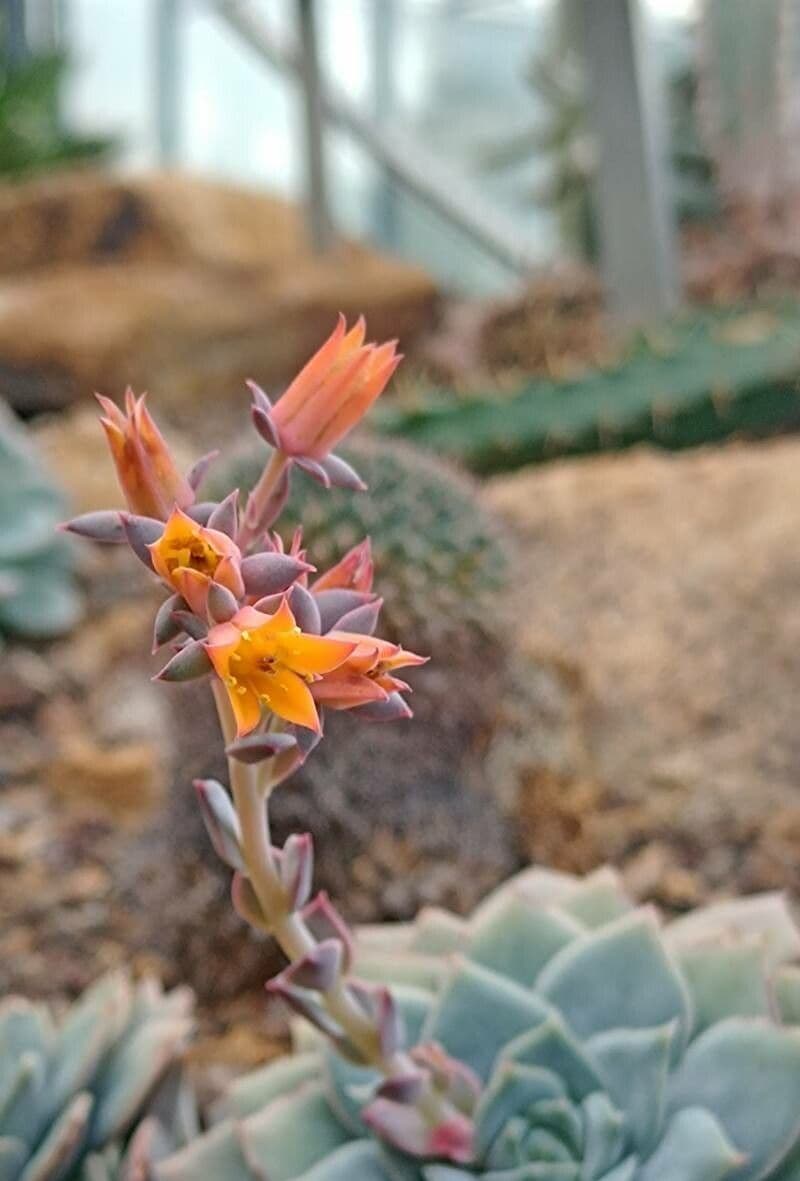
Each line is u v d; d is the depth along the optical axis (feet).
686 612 2.48
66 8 7.62
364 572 0.95
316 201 5.39
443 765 1.70
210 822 1.00
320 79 5.30
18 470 2.89
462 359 4.59
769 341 3.11
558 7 4.99
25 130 6.53
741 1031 1.12
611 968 1.15
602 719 2.23
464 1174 1.09
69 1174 1.25
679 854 1.98
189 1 7.12
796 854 1.95
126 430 0.89
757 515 2.77
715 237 4.56
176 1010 1.33
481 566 1.66
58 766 2.34
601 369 3.16
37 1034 1.30
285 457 0.94
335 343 0.93
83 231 5.43
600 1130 1.09
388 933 1.32
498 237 6.25
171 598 0.86
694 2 3.96
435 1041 1.15
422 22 6.50
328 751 1.63
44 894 2.02
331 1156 1.13
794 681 2.27
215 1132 1.19
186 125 7.73
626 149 3.64
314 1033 1.25
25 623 2.74
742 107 3.86
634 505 2.90
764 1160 1.09
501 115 6.49
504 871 1.80
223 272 5.15
